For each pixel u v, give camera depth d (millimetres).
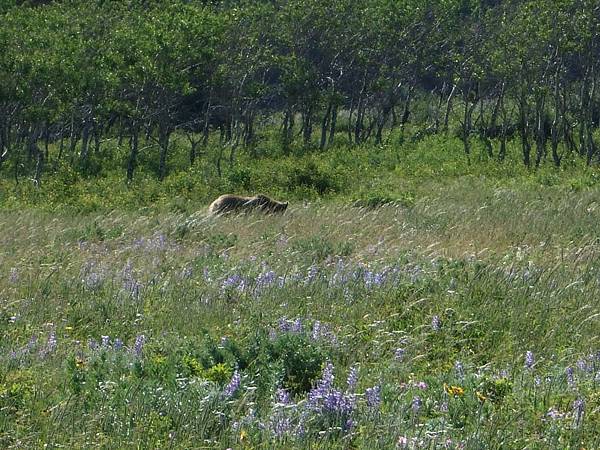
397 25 113000
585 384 15117
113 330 19656
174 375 15156
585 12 86188
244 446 12406
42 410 13977
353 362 16844
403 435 12703
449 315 19484
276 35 111250
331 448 12336
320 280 22656
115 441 12633
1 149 96188
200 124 125062
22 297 22328
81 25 106938
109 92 95188
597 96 105250
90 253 28984
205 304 21141
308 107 111062
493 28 107562
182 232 34219
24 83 91438
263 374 15586
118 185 75438
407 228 32844
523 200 44781
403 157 96188
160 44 89562
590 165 82688
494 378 15461
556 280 22297
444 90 117375
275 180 64688
